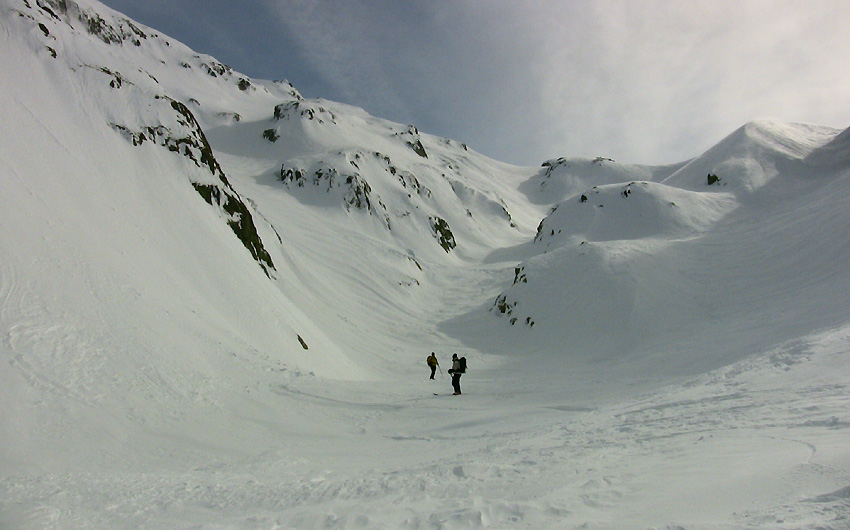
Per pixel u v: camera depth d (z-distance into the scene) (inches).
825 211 1304.1
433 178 3614.7
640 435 242.1
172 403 389.7
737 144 2470.5
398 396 513.3
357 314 1382.9
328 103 6968.5
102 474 247.6
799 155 2220.7
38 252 436.8
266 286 863.1
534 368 965.8
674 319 1041.5
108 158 697.0
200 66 4726.9
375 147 3681.1
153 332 469.7
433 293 1950.1
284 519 160.7
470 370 997.2
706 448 186.5
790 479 124.2
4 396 302.2
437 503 164.7
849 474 117.0
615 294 1176.2
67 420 309.4
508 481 182.5
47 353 359.3
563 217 2322.8
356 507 168.1
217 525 158.7
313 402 470.9
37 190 501.0
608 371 759.7
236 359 530.9
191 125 959.6
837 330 422.6
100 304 446.0
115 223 588.7
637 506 129.8
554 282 1355.8
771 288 1034.1
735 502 117.0
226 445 338.3
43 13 829.2
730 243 1424.7
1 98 581.3
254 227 1047.6
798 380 294.7
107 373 379.6
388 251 1993.1
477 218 3604.8
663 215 1847.9
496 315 1449.3
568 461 203.9
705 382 372.2
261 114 3993.6
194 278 661.9
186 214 775.1
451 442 328.5
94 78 807.7
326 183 2455.7
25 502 185.3
